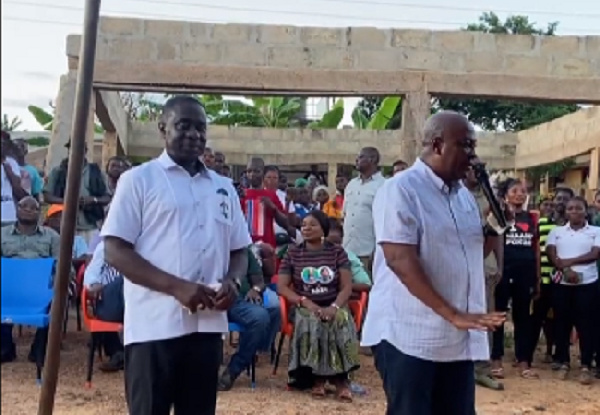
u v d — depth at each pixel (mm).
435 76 9984
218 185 3367
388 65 9984
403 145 9992
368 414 5637
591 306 7086
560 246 7211
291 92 10062
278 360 6953
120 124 15688
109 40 9773
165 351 3158
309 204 11500
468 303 3344
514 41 10062
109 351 6629
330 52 9961
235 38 9883
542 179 19078
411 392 3324
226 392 6137
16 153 7988
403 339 3320
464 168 3326
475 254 3391
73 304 8922
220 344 3340
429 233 3258
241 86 9891
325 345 5988
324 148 18594
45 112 19359
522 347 7254
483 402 6219
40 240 6859
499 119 22125
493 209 3490
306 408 5734
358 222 7840
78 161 3250
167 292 3078
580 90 10094
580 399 6441
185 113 3219
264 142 18625
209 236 3238
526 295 7125
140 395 3209
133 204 3162
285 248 7734
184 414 3314
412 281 3170
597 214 8609
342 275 6234
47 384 3410
